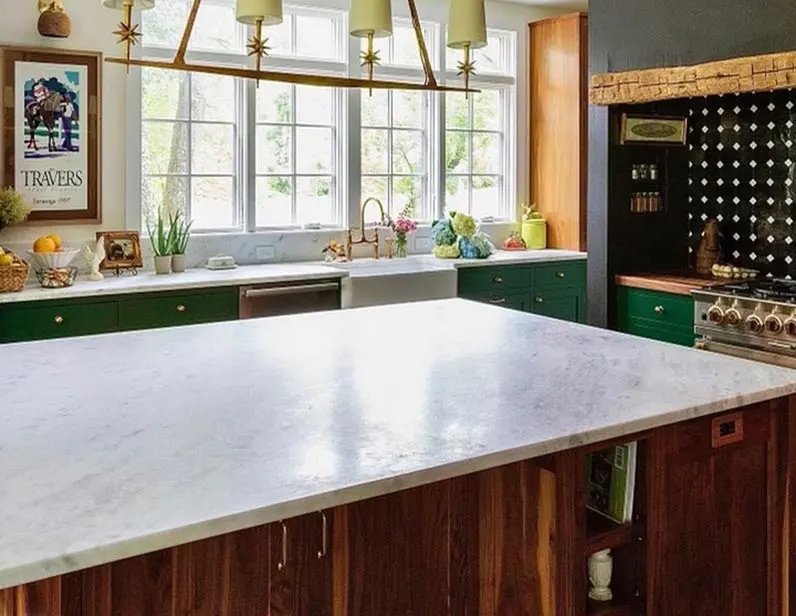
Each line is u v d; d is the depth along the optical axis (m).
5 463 1.45
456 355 2.36
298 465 1.44
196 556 1.43
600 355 2.36
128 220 4.79
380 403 1.85
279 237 5.28
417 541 1.74
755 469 2.03
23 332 3.86
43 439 1.58
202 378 2.08
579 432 1.64
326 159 5.54
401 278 4.98
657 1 4.27
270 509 1.27
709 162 4.74
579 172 5.95
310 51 5.41
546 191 6.24
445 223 5.62
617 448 1.90
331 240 5.48
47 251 4.19
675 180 4.84
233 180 5.20
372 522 1.67
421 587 1.75
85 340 2.59
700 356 2.36
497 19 6.11
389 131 5.79
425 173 6.00
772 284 4.13
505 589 1.81
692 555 1.93
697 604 1.96
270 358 2.32
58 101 4.46
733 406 1.91
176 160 5.00
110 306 4.07
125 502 1.28
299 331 2.75
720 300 3.93
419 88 2.72
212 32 5.06
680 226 4.89
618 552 1.91
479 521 1.83
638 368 2.20
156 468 1.43
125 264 4.60
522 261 5.59
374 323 2.90
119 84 4.69
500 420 1.71
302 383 2.03
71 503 1.28
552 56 6.10
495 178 6.34
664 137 4.69
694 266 4.84
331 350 2.43
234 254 5.11
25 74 4.36
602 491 1.95
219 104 5.11
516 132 6.29
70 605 1.30
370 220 5.73
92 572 1.32
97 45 4.60
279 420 1.72
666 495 1.87
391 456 1.49
